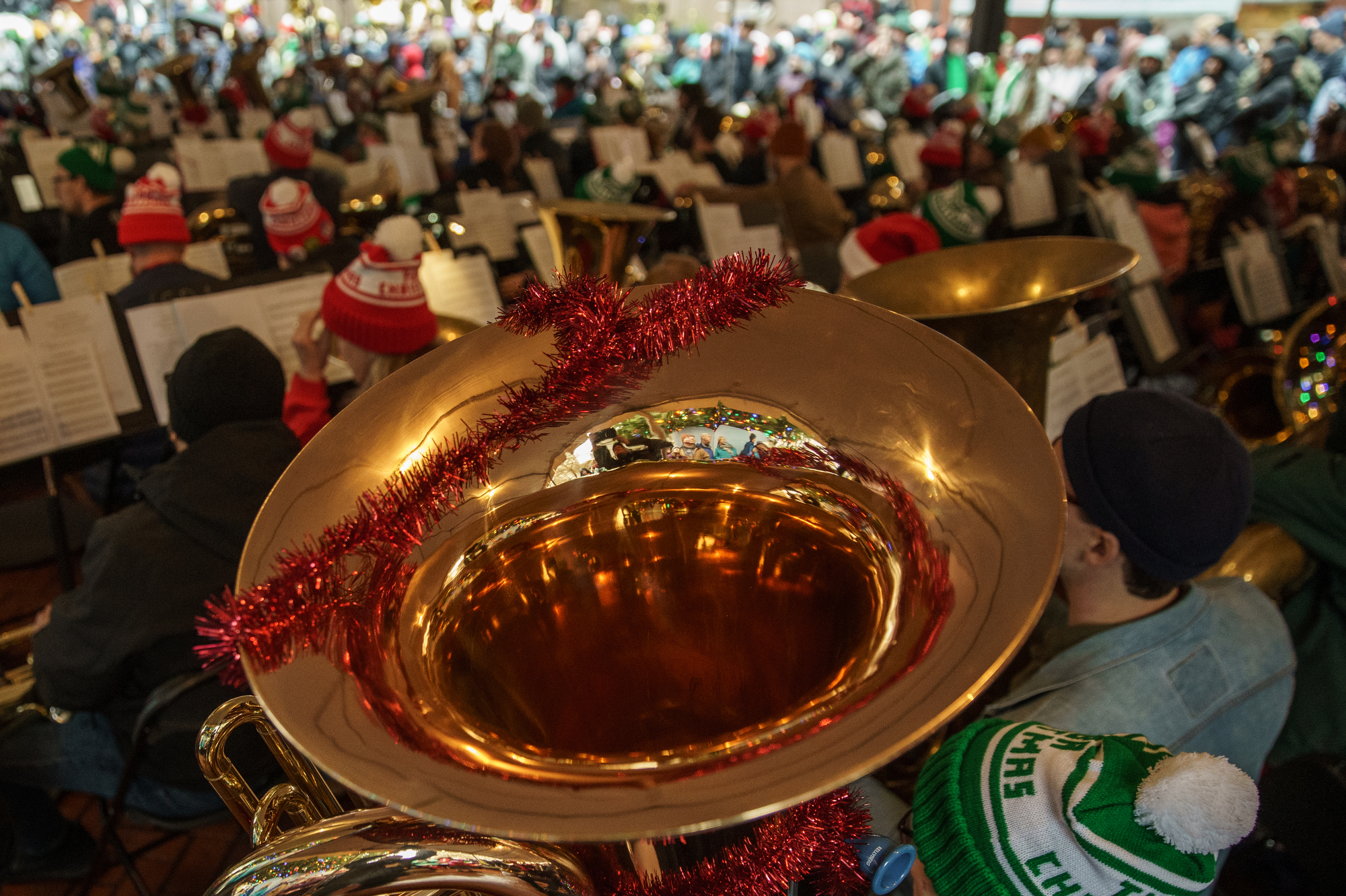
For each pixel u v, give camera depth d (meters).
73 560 2.90
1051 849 0.73
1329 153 6.36
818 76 13.03
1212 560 1.07
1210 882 0.70
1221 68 10.39
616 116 7.62
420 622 0.84
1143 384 4.13
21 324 2.26
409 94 7.00
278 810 1.01
